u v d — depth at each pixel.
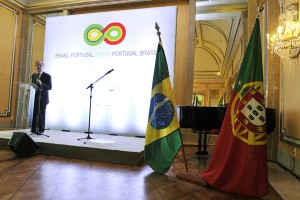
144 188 2.22
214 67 14.16
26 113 4.89
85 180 2.40
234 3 7.13
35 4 7.30
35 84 4.29
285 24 3.16
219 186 2.20
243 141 2.18
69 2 6.78
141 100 5.38
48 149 3.57
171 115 2.86
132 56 5.52
